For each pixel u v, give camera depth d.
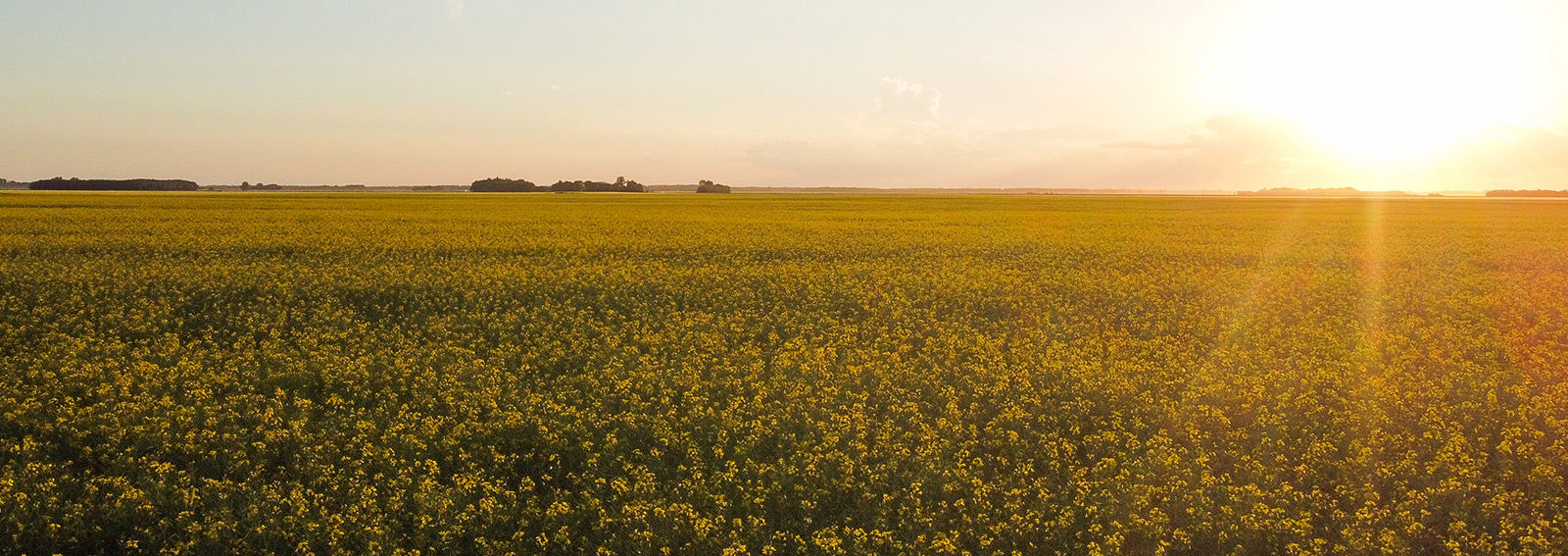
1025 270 25.73
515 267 24.05
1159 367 13.52
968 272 24.47
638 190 147.88
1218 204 80.94
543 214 52.22
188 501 8.20
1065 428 10.73
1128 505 8.24
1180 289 21.78
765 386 12.06
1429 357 14.12
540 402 11.30
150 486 8.60
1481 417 10.70
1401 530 7.86
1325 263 28.12
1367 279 23.84
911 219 50.53
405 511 8.28
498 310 18.78
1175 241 35.34
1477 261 28.62
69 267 23.41
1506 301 19.81
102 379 12.30
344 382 12.34
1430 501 8.26
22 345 14.61
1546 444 9.81
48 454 9.53
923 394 12.12
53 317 17.22
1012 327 17.27
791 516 8.40
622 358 13.90
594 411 11.03
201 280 20.89
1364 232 41.09
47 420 10.51
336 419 10.80
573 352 14.28
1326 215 58.91
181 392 11.93
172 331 16.33
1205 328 16.80
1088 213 59.72
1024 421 10.77
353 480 8.74
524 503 8.63
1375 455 9.40
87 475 8.97
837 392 11.85
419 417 10.80
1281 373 12.91
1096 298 20.33
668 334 15.57
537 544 7.82
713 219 48.50
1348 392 11.80
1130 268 26.45
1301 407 11.37
